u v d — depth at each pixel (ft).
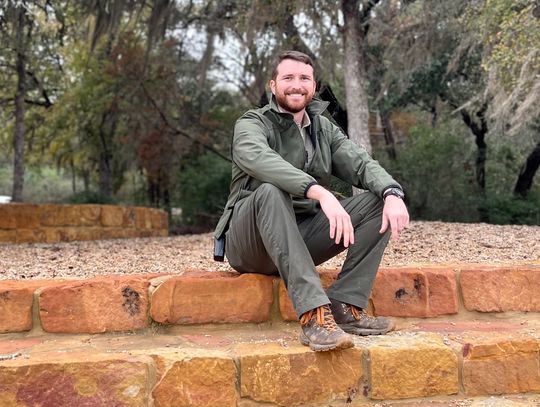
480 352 7.91
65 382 6.75
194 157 49.34
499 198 40.24
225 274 9.43
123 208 28.94
